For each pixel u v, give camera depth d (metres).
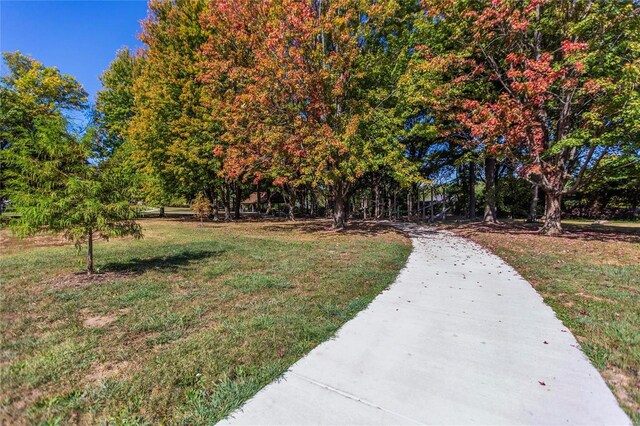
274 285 5.14
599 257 7.57
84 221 5.33
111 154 5.74
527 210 29.22
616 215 25.42
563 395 2.30
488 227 15.98
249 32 12.88
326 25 11.21
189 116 18.25
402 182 12.05
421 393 2.33
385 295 4.71
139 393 2.30
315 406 2.19
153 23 19.22
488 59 11.73
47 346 2.96
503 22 10.54
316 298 4.51
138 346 2.99
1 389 2.31
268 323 3.57
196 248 8.80
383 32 13.51
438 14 11.87
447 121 14.86
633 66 7.97
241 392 2.33
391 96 12.58
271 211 36.72
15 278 5.40
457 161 14.36
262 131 12.21
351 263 6.89
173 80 17.61
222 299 4.41
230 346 3.02
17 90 17.66
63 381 2.42
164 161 18.98
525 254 8.02
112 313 3.84
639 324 3.55
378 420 2.05
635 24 8.91
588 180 11.33
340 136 11.16
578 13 10.16
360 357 2.87
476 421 2.04
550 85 9.87
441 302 4.39
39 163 4.93
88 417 2.05
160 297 4.46
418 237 12.01
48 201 4.85
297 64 11.21
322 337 3.26
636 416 2.08
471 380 2.50
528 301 4.42
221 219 23.11
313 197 32.00
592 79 9.27
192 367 2.65
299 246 9.36
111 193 5.52
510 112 9.96
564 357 2.86
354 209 35.31
